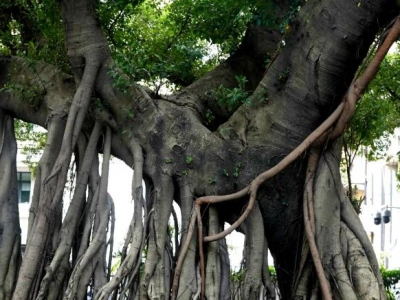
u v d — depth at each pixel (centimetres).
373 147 1714
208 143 1064
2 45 1276
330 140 1009
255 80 1200
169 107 1094
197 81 1178
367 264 1013
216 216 1046
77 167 1118
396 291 1978
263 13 1098
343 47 997
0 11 1272
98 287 1045
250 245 1038
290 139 1050
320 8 1006
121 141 1101
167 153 1067
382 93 1475
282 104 1048
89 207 1088
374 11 980
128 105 1079
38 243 1045
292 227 1066
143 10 1399
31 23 1280
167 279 1034
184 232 1041
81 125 1066
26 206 2991
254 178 1047
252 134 1069
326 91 1022
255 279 1029
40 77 1155
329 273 1001
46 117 1143
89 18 1076
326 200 1016
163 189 1060
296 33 1035
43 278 1033
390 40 955
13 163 1179
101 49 1079
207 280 1016
